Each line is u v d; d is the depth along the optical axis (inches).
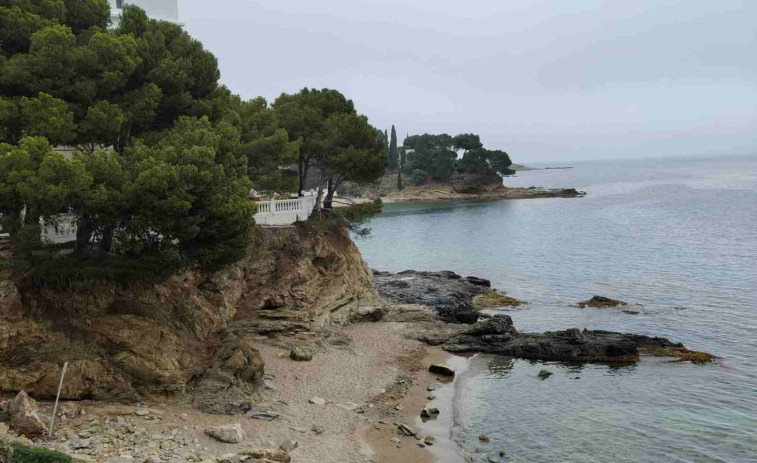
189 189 1020.5
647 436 1135.0
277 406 1139.3
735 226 4547.2
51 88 1082.1
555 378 1478.8
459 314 2046.0
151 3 2037.4
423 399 1321.4
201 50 1386.6
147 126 1258.0
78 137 1088.2
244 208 1122.0
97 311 997.8
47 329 941.8
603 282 2674.7
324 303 1761.8
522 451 1072.8
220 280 1422.2
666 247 3619.6
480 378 1482.5
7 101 1008.9
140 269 1022.4
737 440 1110.4
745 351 1663.4
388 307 2043.6
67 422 878.4
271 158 1700.3
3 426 801.6
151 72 1226.6
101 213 962.1
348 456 991.6
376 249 4047.7
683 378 1457.9
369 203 2165.4
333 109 2145.7
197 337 1133.1
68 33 1103.6
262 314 1553.9
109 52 1117.1
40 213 916.6
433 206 7760.8
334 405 1210.6
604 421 1206.9
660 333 1866.4
